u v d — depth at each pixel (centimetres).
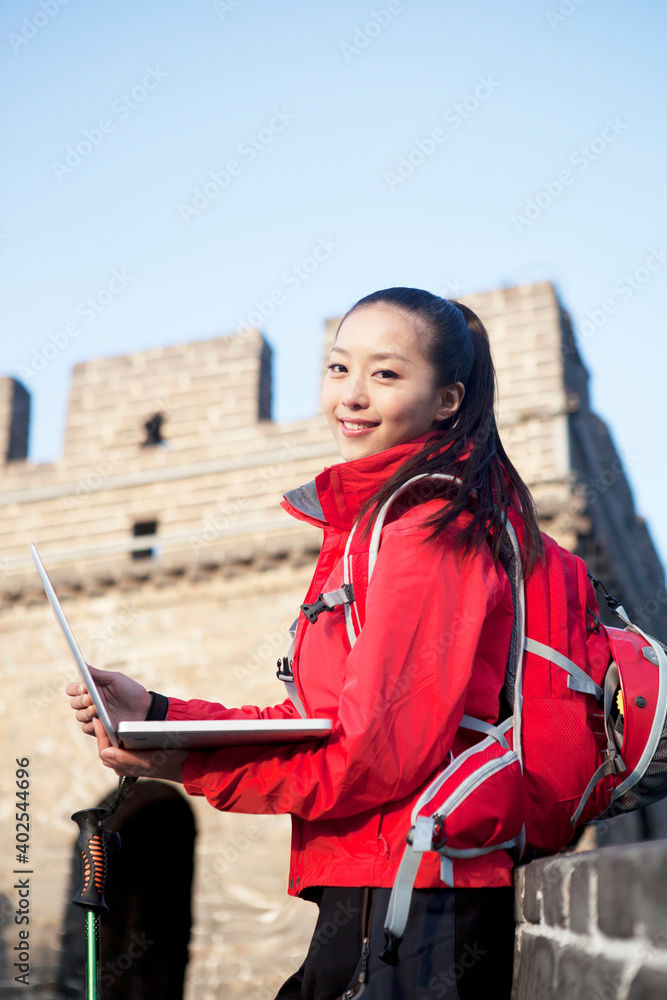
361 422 191
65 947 914
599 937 123
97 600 1052
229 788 155
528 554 175
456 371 194
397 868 149
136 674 1007
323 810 150
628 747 168
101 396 1154
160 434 1135
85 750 991
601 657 177
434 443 182
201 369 1127
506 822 150
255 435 1078
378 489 179
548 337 983
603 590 200
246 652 988
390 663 150
